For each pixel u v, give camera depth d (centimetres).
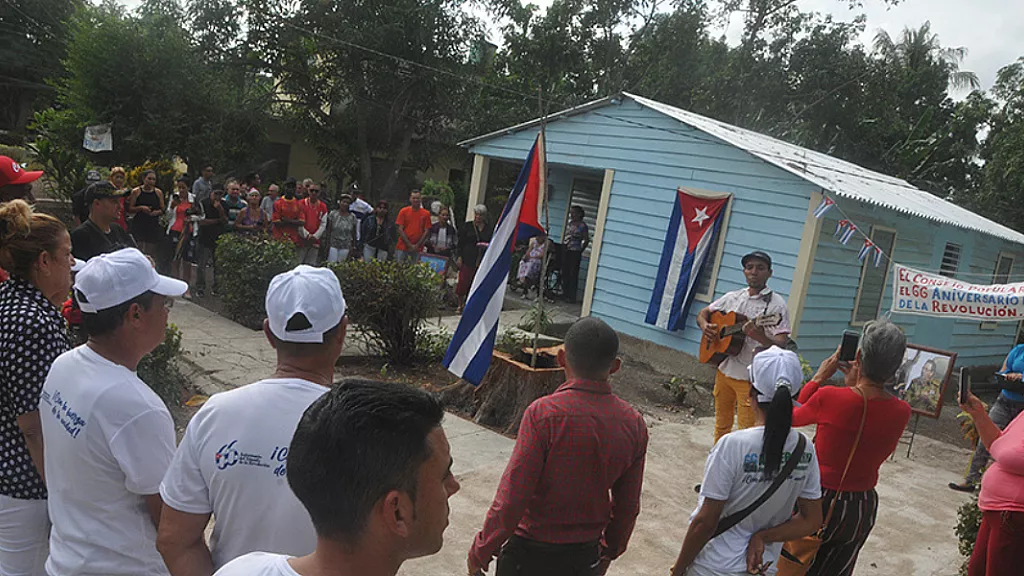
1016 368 655
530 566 278
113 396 206
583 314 1210
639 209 1148
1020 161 2289
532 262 1340
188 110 1852
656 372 1048
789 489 278
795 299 972
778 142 1331
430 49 2277
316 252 1219
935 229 1222
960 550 468
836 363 368
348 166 2442
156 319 225
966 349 1472
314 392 197
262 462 186
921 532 555
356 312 825
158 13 1886
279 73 2288
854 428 311
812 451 285
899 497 625
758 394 290
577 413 268
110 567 209
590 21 2427
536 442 266
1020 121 2362
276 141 2512
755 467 276
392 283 830
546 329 1020
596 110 1207
